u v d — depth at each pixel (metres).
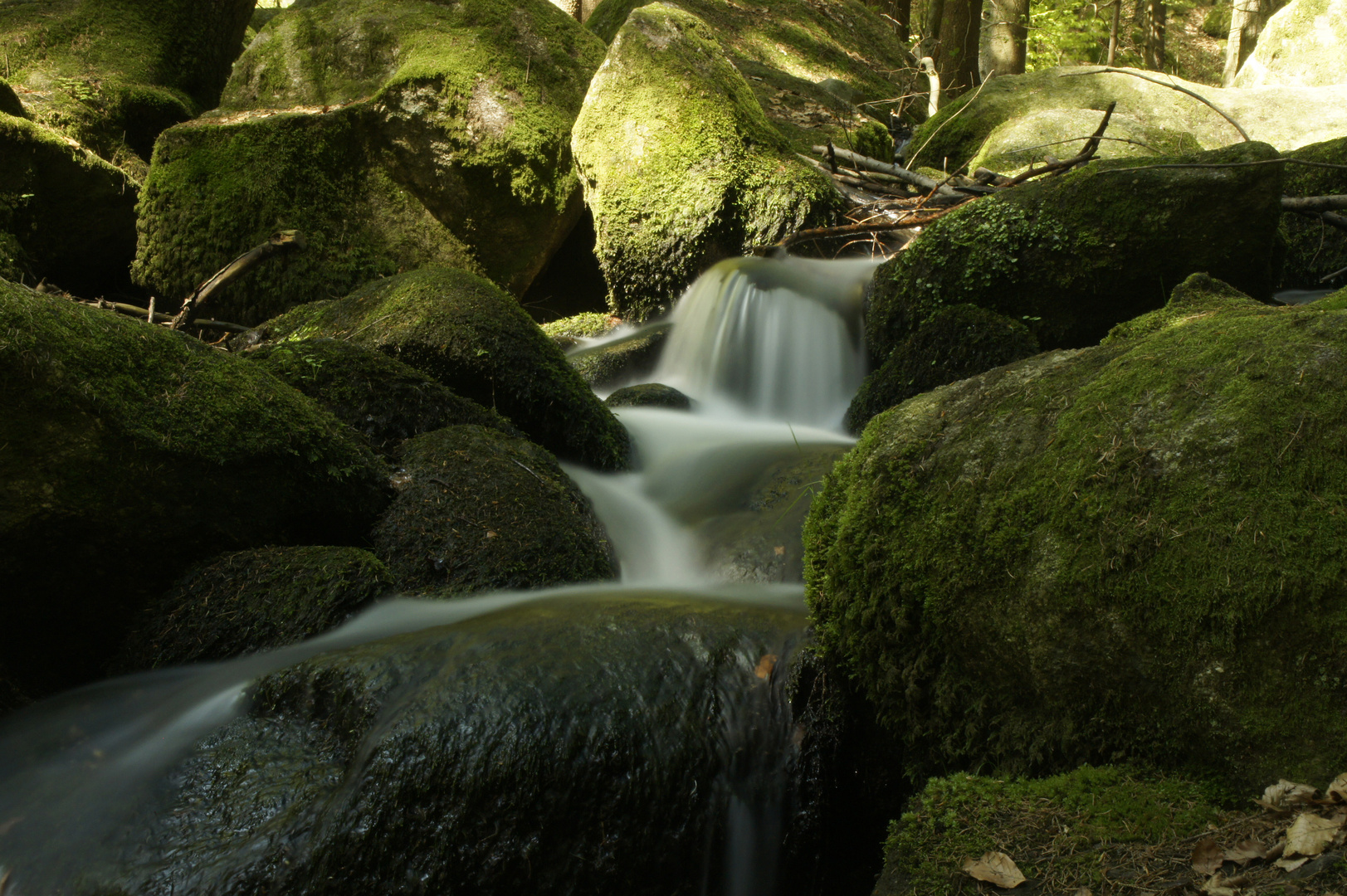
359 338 5.45
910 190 9.34
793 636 3.04
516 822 2.43
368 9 9.81
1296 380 2.30
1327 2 14.21
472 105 9.03
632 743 2.60
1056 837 2.15
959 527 2.64
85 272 8.98
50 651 3.43
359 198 9.21
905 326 6.66
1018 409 2.79
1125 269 5.94
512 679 2.66
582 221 10.25
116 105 9.48
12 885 2.53
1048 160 7.88
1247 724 2.11
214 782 2.65
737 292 7.62
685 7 14.95
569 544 4.18
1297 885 1.74
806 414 7.18
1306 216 6.68
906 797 2.89
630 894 2.53
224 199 8.71
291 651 3.30
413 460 4.41
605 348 8.09
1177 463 2.32
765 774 2.79
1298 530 2.12
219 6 11.05
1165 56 24.92
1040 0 22.17
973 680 2.65
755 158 8.48
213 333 8.02
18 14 9.81
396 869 2.32
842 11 17.05
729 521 4.77
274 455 3.78
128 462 3.40
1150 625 2.24
